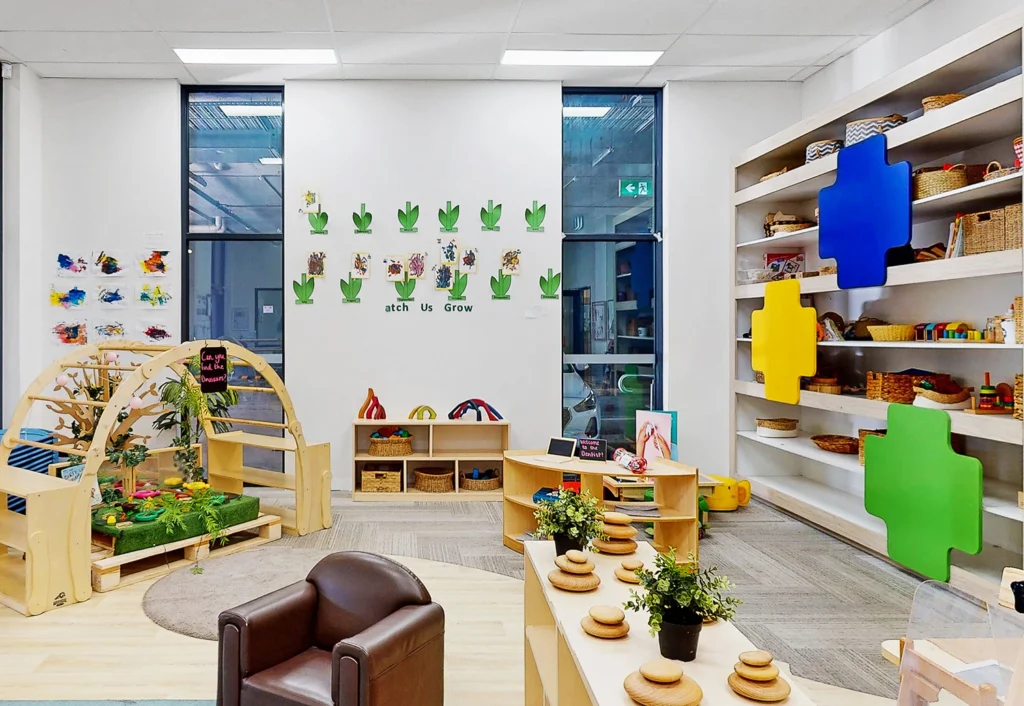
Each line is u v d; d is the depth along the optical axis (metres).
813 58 5.18
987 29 3.16
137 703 2.41
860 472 4.12
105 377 4.36
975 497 3.21
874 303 4.74
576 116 5.81
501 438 5.68
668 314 5.67
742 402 5.63
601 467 3.96
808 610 3.27
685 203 5.66
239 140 5.66
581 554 2.10
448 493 5.34
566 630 1.76
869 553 4.11
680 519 3.87
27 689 2.50
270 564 3.84
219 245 5.64
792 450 4.80
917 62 3.63
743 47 4.97
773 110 5.68
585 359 5.80
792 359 4.80
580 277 5.80
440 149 5.57
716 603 1.58
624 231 5.82
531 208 5.63
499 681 2.62
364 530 4.51
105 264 5.43
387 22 4.51
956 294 3.99
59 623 3.07
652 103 5.84
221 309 5.65
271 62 5.14
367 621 2.18
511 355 5.65
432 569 3.81
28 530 3.15
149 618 3.13
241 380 5.65
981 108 3.17
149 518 3.77
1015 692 1.22
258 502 4.30
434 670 2.10
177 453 4.40
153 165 5.45
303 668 2.07
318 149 5.51
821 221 4.43
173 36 4.68
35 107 5.31
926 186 3.64
